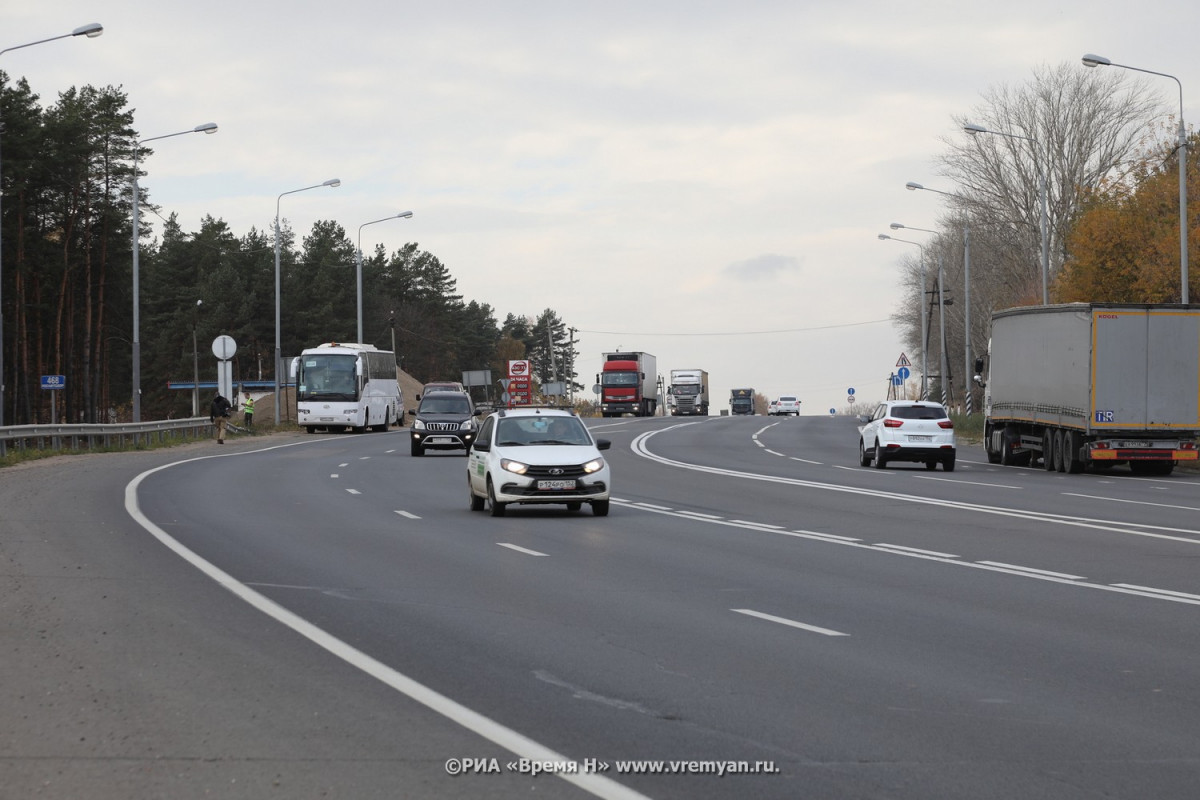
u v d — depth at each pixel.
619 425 84.62
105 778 7.09
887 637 11.66
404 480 34.69
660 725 8.37
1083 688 9.50
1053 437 40.72
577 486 23.84
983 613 13.05
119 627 12.15
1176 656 10.76
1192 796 6.81
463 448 54.53
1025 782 7.06
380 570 16.47
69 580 15.35
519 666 10.32
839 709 8.82
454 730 8.22
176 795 6.78
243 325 136.12
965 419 75.00
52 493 28.61
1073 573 16.17
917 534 21.02
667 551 18.67
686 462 44.22
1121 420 37.94
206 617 12.76
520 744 7.84
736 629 12.10
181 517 23.66
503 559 17.69
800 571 16.42
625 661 10.53
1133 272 54.91
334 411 70.06
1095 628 12.15
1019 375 43.44
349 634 11.82
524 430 25.14
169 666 10.30
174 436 60.06
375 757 7.54
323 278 135.75
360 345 74.88
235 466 40.38
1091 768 7.34
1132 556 17.92
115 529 21.33
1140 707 8.88
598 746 7.82
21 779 7.07
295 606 13.48
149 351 137.25
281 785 6.96
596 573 16.23
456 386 59.47
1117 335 37.94
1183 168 41.66
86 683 9.64
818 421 94.12
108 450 48.97
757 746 7.82
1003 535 20.83
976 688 9.50
